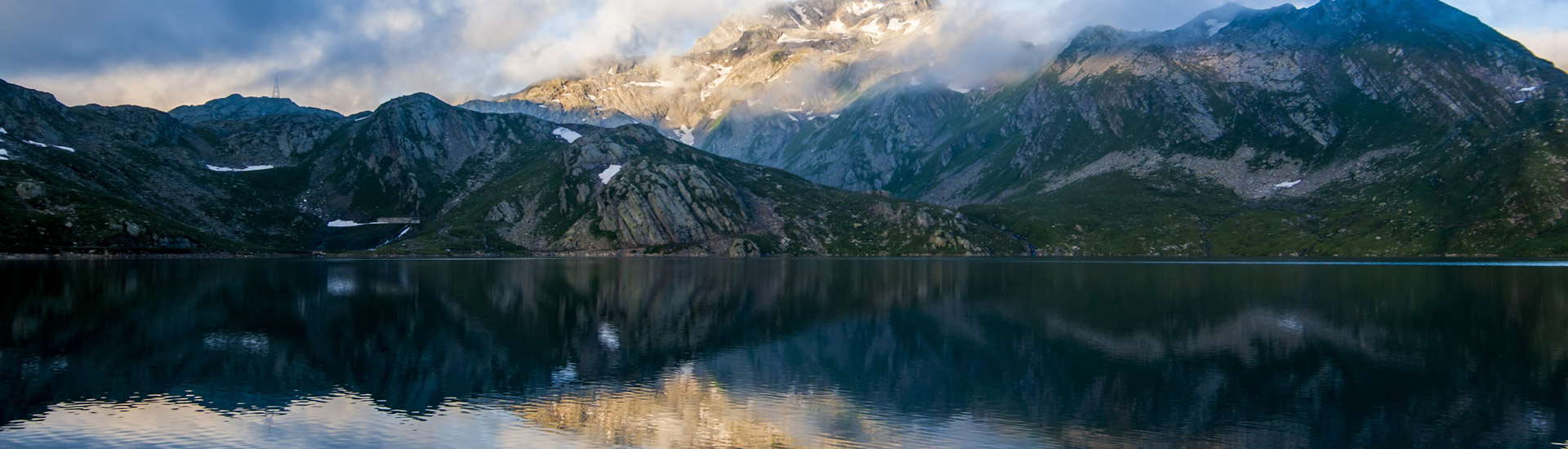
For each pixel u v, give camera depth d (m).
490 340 78.62
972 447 43.88
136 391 55.56
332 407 51.97
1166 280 156.12
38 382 57.69
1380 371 63.22
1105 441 45.25
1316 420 49.19
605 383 59.59
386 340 78.50
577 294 126.19
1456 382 59.12
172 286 129.62
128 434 45.44
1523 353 70.44
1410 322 90.62
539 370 64.31
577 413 50.94
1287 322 90.25
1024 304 111.62
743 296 123.62
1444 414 50.59
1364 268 197.88
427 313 99.75
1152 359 68.56
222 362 66.12
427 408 51.94
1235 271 187.00
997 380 60.72
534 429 47.12
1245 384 59.09
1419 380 59.78
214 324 87.06
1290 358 69.06
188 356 68.31
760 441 45.03
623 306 109.19
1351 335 81.00
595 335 83.06
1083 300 116.50
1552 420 48.75
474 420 49.00
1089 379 60.94
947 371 63.78
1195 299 116.69
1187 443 44.75
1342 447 44.12
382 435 45.81
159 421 48.16
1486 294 120.56
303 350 71.88
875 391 57.03
